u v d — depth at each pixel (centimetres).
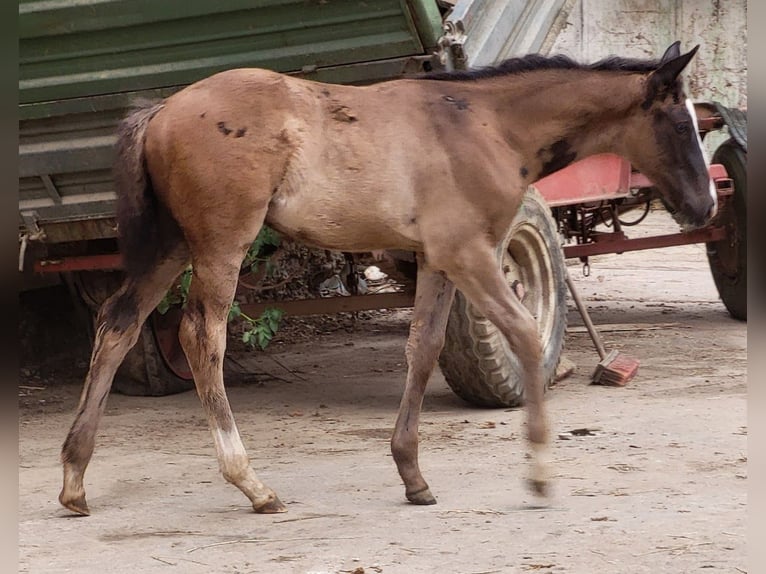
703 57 1934
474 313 697
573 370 839
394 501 523
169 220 516
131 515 511
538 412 504
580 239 1094
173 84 679
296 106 500
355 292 981
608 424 672
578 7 1914
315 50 646
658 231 1639
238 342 1048
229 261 498
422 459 606
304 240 520
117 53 669
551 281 761
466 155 510
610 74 550
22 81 686
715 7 1919
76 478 511
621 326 1084
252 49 656
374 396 823
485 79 540
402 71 643
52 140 713
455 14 630
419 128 510
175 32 655
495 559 422
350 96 513
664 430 652
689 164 559
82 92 687
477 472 573
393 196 505
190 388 880
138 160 507
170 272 533
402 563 421
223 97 496
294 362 980
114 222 738
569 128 543
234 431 506
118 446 675
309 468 598
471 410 747
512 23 696
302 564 424
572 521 471
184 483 576
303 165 499
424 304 531
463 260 509
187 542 462
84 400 516
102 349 520
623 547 430
